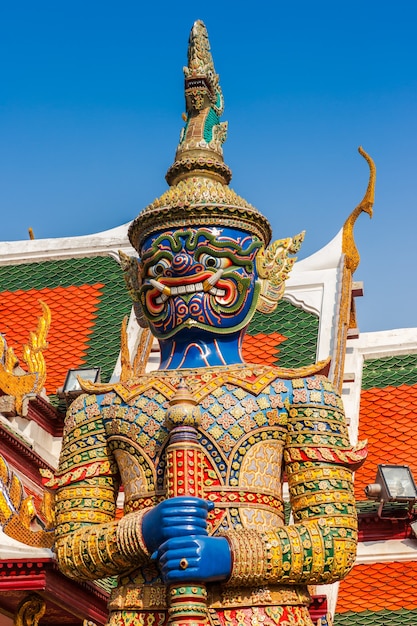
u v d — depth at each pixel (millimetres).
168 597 8258
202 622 8094
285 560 8500
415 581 15828
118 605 8758
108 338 20094
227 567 8242
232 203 9750
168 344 9820
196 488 8438
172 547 8102
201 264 9523
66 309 21078
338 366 18625
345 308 19906
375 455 18375
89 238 22625
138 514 8672
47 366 19562
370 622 15195
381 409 19438
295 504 9086
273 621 8508
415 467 18016
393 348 20750
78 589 12156
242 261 9664
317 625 10664
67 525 9188
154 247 9680
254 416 9039
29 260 22578
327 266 20828
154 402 9172
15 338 20547
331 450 9102
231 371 9336
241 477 8867
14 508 12180
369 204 21234
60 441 17188
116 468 9398
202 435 8891
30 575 11438
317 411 9203
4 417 16281
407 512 16422
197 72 10633
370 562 16266
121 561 8727
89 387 9656
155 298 9750
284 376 9367
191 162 10117
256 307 9922
